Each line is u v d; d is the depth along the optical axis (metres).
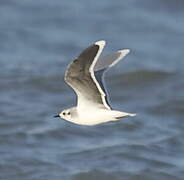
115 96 24.72
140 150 19.80
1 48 28.77
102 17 33.44
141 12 34.28
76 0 35.50
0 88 24.66
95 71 12.86
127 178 18.33
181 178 18.38
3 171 18.50
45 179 18.11
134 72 26.23
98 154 19.52
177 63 28.42
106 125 21.64
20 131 20.97
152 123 22.14
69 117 12.78
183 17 34.00
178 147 20.30
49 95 24.36
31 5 34.31
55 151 19.80
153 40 31.19
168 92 24.89
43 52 28.75
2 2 34.41
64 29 31.67
